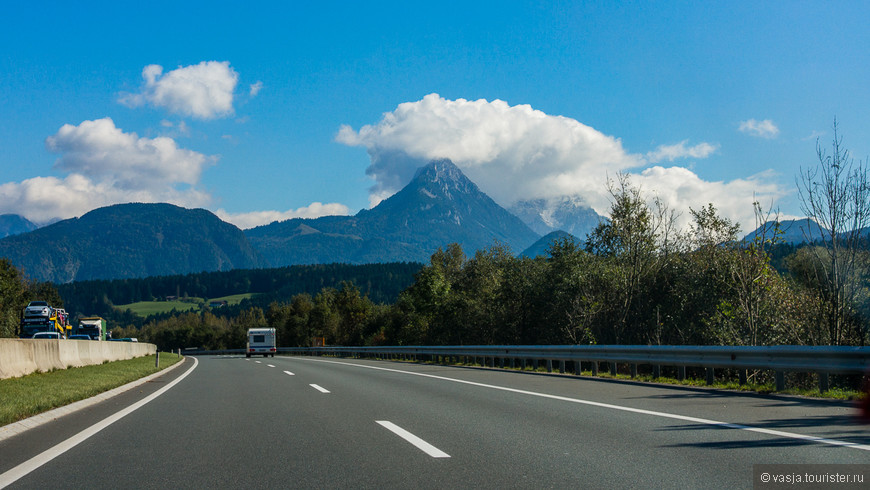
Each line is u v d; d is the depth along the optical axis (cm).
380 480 531
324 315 10931
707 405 977
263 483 528
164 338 17400
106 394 1394
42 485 531
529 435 743
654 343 3047
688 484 498
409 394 1271
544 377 1750
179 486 522
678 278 3030
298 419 921
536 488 496
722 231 2745
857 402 962
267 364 3027
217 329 18075
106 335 6309
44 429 870
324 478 542
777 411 880
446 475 545
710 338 2492
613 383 1489
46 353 2033
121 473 574
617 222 3297
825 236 1869
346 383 1600
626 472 542
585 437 720
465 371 2133
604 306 3291
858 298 1834
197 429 843
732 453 601
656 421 823
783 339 2216
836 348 1021
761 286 2227
